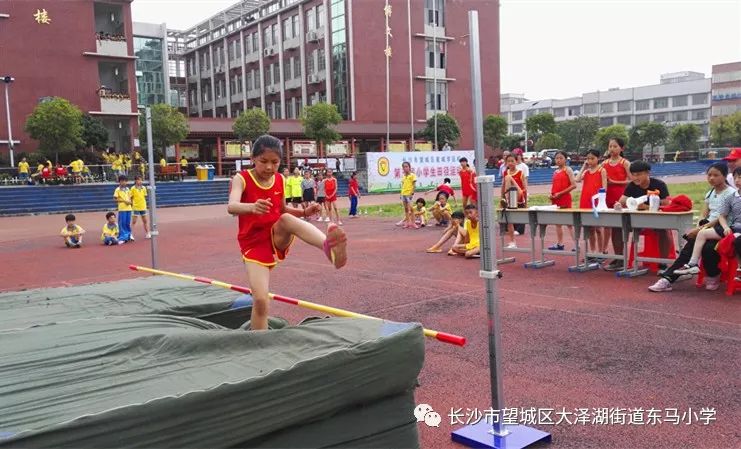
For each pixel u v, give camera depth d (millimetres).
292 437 3037
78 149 30469
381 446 3309
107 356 3441
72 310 4984
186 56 61750
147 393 2785
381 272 8883
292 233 4156
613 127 56875
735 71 75312
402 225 15898
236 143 37875
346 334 3412
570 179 9359
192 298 5367
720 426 3553
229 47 54969
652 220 7387
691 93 80750
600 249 9141
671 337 5188
